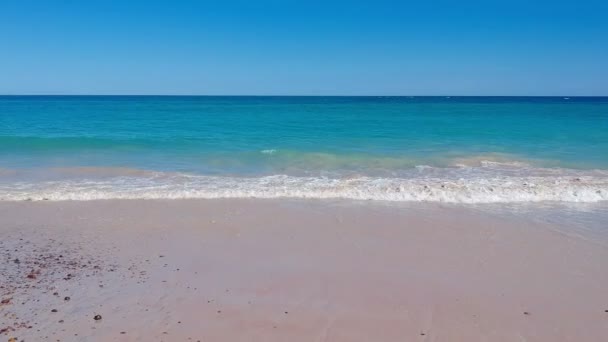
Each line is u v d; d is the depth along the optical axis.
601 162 15.50
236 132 25.61
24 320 4.96
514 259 7.14
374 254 7.34
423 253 7.39
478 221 9.20
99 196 10.86
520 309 5.49
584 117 36.28
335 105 75.56
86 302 5.45
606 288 6.10
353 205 10.40
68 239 7.86
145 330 4.84
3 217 9.13
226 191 11.40
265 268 6.70
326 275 6.46
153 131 26.38
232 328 4.94
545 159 16.16
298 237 8.16
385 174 13.77
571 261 7.06
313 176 13.44
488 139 21.66
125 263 6.80
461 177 13.17
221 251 7.40
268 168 14.74
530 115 40.09
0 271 6.32
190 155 17.05
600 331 5.00
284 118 38.59
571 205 10.49
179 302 5.52
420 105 73.88
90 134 24.47
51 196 10.77
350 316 5.26
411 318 5.23
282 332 4.88
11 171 13.70
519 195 11.12
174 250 7.41
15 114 44.91
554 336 4.89
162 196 10.95
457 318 5.25
